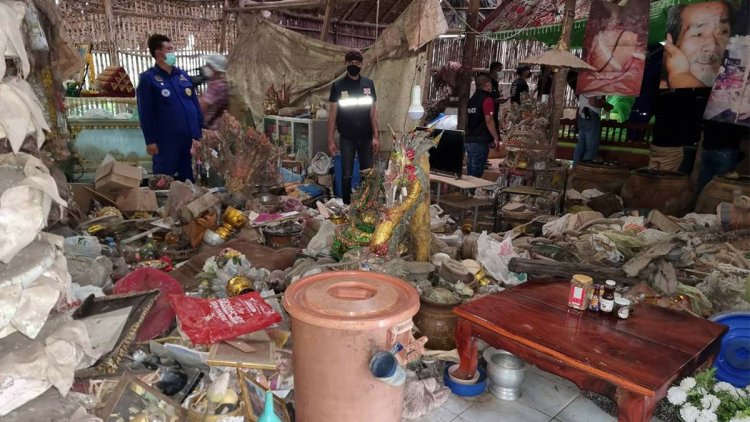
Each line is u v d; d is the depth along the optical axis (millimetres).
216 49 9797
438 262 3375
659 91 6141
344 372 1776
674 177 5418
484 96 6641
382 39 6758
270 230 4227
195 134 5445
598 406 2500
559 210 5508
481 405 2473
